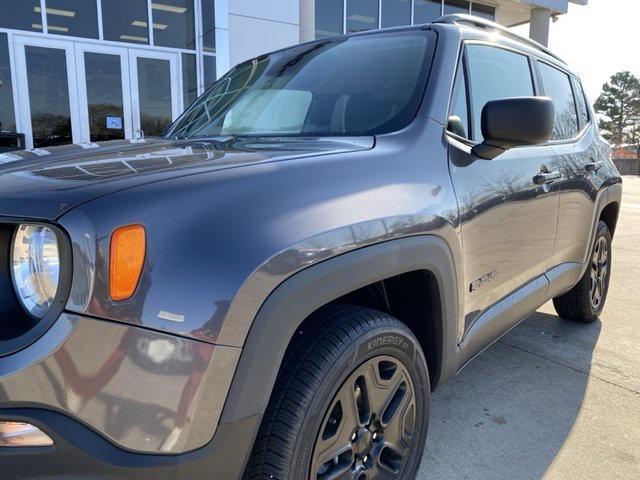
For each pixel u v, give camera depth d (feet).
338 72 8.20
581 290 12.36
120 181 4.36
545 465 7.64
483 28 9.17
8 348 3.84
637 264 20.62
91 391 3.82
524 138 6.69
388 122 6.97
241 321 4.14
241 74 10.17
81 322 3.81
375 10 40.01
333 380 5.00
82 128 28.43
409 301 6.64
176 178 4.48
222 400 4.12
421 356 6.28
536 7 47.65
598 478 7.34
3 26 26.11
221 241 4.17
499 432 8.47
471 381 10.25
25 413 3.80
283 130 7.80
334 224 4.92
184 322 3.95
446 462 7.68
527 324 13.42
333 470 5.36
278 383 4.88
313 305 4.65
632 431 8.51
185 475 4.04
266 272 4.28
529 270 8.92
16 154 6.28
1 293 4.10
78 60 27.94
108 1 28.27
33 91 27.14
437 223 6.15
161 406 3.93
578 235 10.91
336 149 5.95
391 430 5.98
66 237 3.89
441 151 6.76
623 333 12.75
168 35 30.07
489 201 7.29
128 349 3.85
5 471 3.85
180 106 30.83
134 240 3.92
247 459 4.45
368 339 5.32
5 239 4.15
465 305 7.00
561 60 12.00
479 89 8.16
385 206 5.54
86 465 3.84
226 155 5.50
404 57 7.80
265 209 4.54
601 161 12.12
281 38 31.81
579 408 9.23
